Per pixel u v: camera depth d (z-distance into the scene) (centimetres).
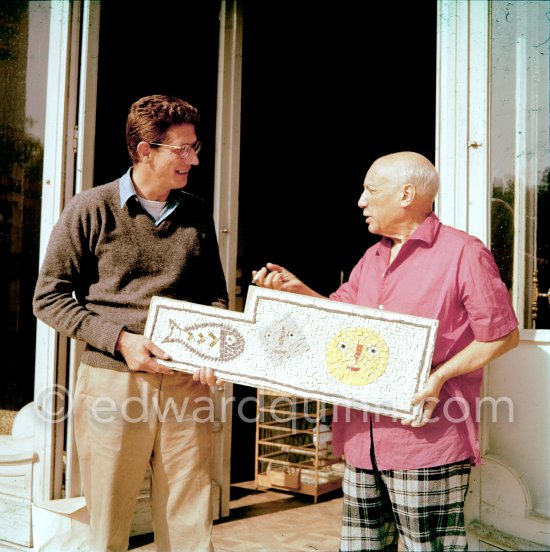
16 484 300
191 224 234
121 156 321
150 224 223
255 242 450
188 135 224
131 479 223
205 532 226
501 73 258
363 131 522
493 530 249
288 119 468
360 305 220
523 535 243
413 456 198
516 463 250
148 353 213
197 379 212
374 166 212
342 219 513
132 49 322
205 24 357
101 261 222
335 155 507
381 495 215
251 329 209
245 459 459
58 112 301
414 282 204
